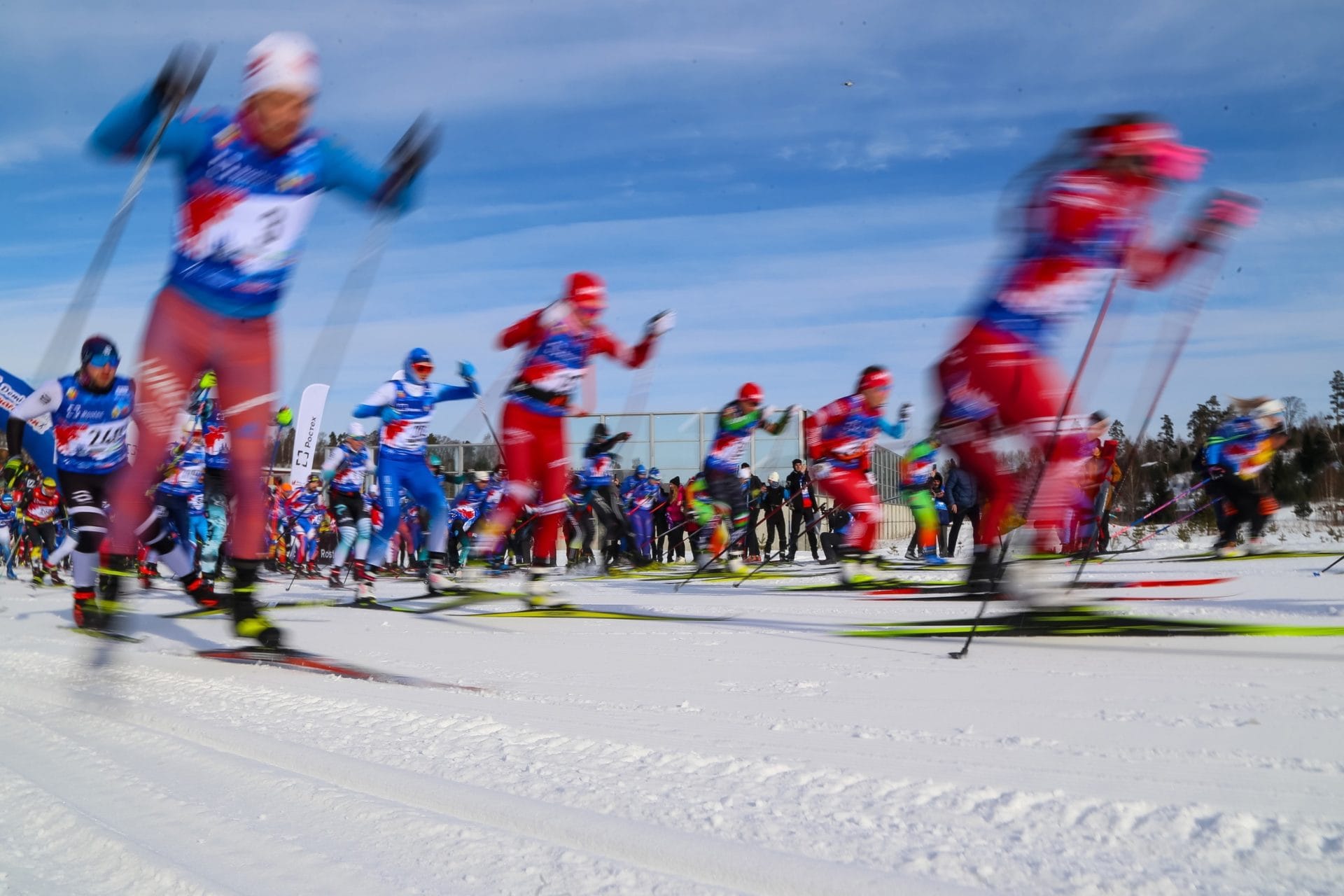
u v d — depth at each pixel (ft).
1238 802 6.00
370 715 9.36
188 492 23.26
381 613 22.61
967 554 51.39
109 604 12.92
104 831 6.10
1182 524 57.67
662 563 54.49
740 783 6.76
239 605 13.73
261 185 11.82
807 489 47.70
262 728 8.91
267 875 5.34
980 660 12.34
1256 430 34.55
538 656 13.97
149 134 11.29
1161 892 4.69
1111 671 11.14
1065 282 14.58
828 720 8.81
